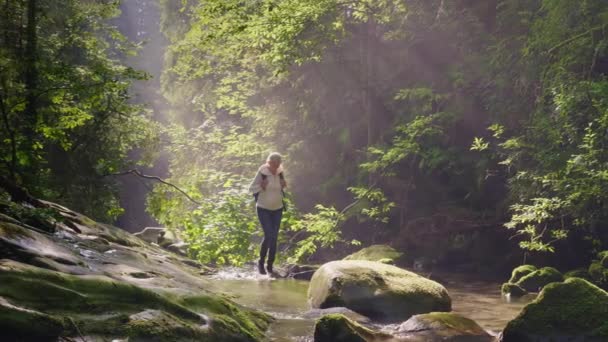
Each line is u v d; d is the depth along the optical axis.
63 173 14.02
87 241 7.70
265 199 10.41
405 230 15.53
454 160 15.05
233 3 11.94
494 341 5.91
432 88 16.20
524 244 10.16
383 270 7.85
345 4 15.38
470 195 15.45
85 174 14.54
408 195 17.02
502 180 14.77
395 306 7.16
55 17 15.12
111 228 10.48
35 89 10.30
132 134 15.98
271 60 13.49
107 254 7.50
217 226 11.19
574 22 10.79
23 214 7.15
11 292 4.44
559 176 9.66
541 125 10.70
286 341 5.72
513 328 5.83
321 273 7.97
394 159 14.94
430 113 15.83
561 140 10.23
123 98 14.61
